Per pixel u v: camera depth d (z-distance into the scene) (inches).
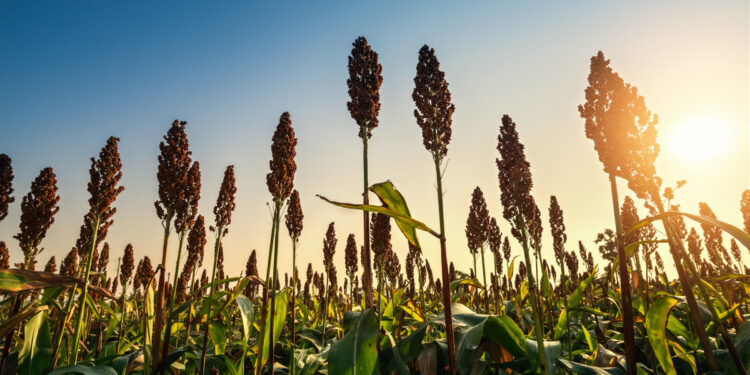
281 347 54.7
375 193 33.1
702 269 104.7
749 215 104.2
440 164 34.7
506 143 36.1
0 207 45.8
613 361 34.5
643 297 40.8
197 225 63.3
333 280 91.2
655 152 31.8
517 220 32.5
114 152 46.1
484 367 32.0
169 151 46.5
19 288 29.6
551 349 31.1
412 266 113.1
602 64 33.8
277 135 45.4
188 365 45.6
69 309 38.3
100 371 31.2
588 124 33.8
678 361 37.6
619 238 29.1
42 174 47.8
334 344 31.1
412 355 34.3
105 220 44.8
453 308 41.0
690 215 26.2
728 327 47.7
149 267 93.4
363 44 48.4
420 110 36.9
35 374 34.8
